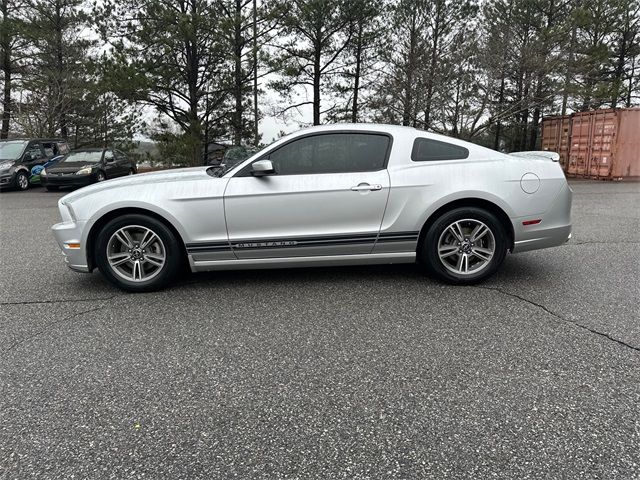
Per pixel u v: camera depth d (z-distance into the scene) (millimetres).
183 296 4398
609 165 17328
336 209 4391
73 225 4383
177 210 4324
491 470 2068
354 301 4191
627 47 27891
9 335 3555
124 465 2137
